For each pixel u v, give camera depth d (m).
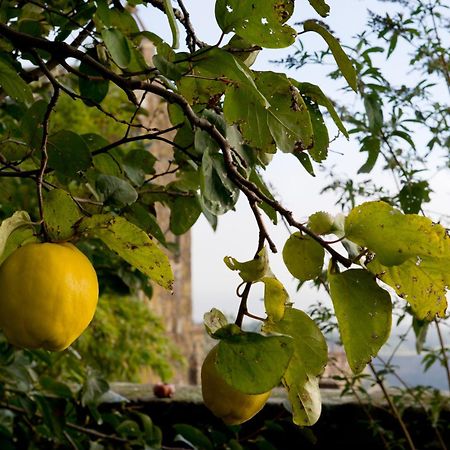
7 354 2.36
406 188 2.01
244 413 0.79
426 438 2.83
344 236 0.81
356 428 2.88
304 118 0.96
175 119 1.34
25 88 1.25
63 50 1.04
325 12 0.97
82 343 4.80
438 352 2.33
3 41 1.55
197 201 1.54
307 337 0.82
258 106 0.97
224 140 0.91
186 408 3.07
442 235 0.78
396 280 0.82
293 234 0.86
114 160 1.55
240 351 0.74
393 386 2.46
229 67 0.94
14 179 2.30
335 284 0.81
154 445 2.57
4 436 2.47
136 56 1.25
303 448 2.93
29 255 0.76
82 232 0.82
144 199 1.70
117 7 1.37
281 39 0.93
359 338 0.81
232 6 0.92
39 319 0.74
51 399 2.40
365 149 1.88
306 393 0.82
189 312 8.33
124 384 3.45
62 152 1.23
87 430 2.52
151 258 0.82
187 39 1.10
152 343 5.93
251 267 0.79
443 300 0.81
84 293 0.77
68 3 1.63
